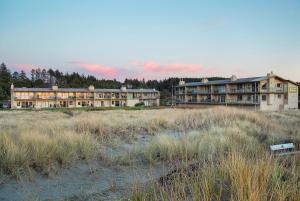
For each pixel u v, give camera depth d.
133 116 22.16
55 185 5.66
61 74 140.12
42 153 6.80
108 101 75.12
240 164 3.90
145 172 6.57
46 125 12.38
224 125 14.58
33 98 64.56
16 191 5.21
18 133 9.02
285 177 4.08
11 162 6.07
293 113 28.11
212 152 7.69
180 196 3.59
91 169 6.80
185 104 68.81
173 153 8.07
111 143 10.11
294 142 9.28
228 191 3.54
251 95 50.59
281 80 49.78
